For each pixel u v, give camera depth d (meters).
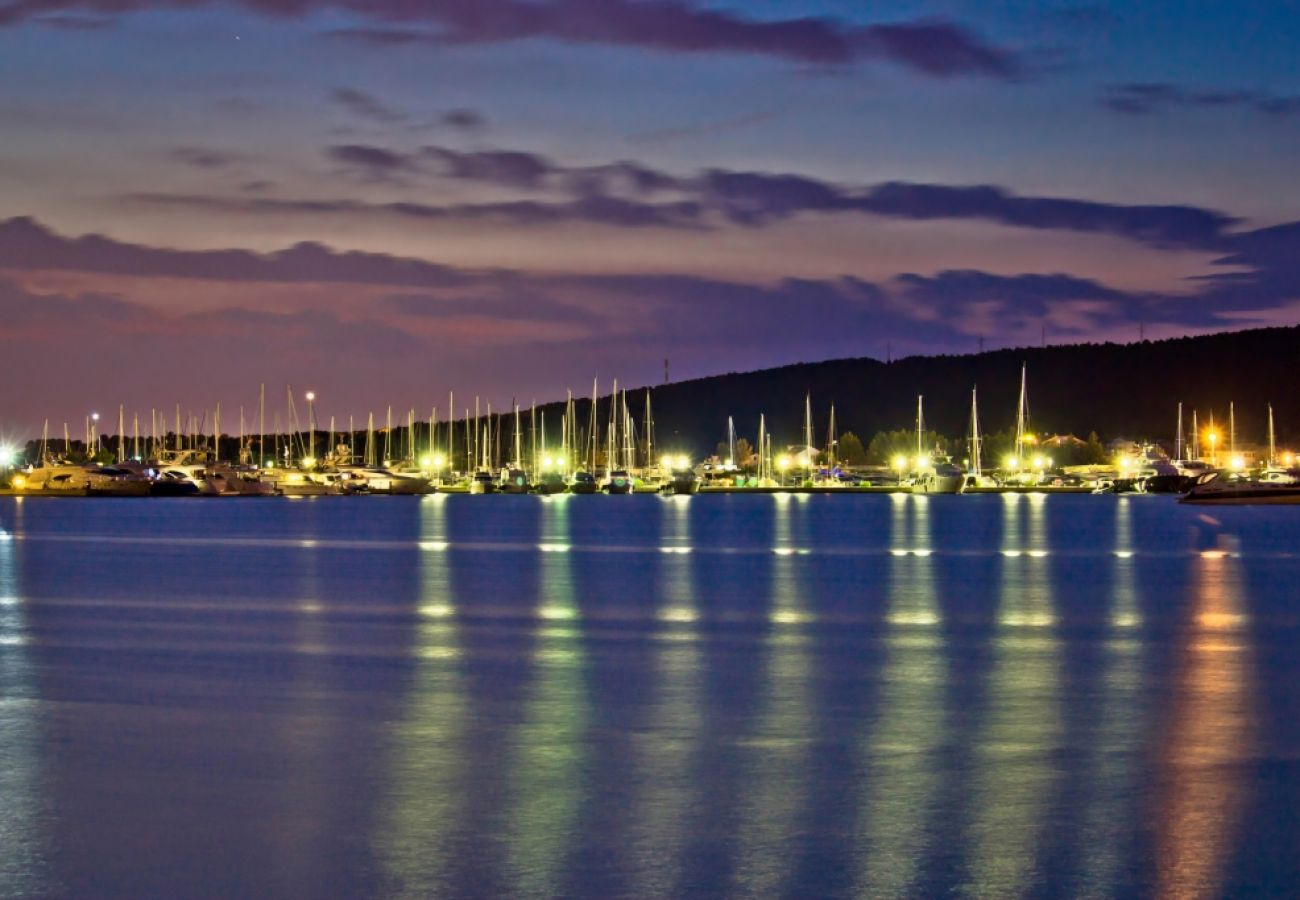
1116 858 14.45
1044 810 16.20
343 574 56.16
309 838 15.12
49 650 31.05
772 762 18.64
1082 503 163.12
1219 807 16.31
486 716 22.14
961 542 82.44
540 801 16.59
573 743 19.89
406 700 23.81
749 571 57.88
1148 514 127.56
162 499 190.75
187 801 16.62
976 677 26.53
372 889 13.55
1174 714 22.23
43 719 21.97
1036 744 19.81
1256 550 73.19
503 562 64.06
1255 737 20.28
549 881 13.77
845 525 106.88
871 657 29.66
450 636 33.78
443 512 138.88
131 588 48.94
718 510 143.50
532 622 37.12
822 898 13.34
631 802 16.55
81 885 13.70
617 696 24.23
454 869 14.10
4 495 193.75
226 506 161.00
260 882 13.75
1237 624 36.38
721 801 16.58
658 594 46.25
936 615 39.03
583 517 125.44
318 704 23.38
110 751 19.42
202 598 44.75
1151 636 33.56
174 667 28.16
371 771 18.12
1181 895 13.40
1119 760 18.73
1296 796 16.81
